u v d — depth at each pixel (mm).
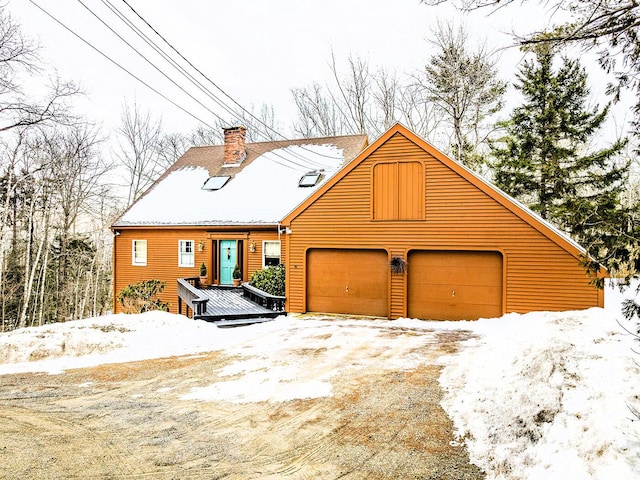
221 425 5848
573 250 11641
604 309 10148
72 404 6797
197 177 22625
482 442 4910
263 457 4883
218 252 19438
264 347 10195
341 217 14391
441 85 24719
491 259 12781
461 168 12906
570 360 5660
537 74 22109
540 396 5172
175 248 19828
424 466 4555
